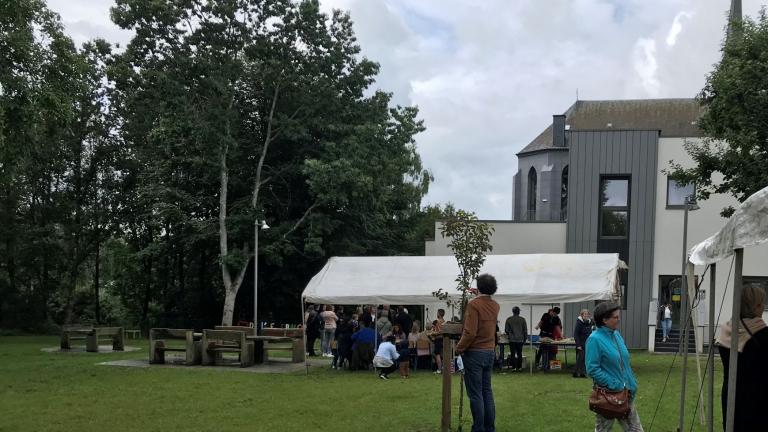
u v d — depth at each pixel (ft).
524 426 32.17
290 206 122.62
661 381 50.65
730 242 17.13
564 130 154.92
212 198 122.83
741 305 18.17
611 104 162.40
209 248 131.95
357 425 32.71
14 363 63.05
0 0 65.87
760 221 16.06
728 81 56.13
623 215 98.27
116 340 78.89
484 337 26.13
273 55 113.19
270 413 36.11
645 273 96.48
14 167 73.31
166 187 120.57
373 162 110.52
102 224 140.97
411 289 60.85
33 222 139.23
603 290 57.00
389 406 38.37
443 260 64.90
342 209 118.42
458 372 55.52
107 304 156.87
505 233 102.58
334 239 122.52
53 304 145.69
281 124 115.03
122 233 143.84
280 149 122.72
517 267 61.93
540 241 101.60
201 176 123.13
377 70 118.01
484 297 26.55
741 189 59.93
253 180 122.83
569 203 99.45
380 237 137.39
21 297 136.98
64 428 32.12
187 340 61.31
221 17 109.60
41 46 71.15
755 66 55.47
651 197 96.89
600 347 21.79
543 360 59.88
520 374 57.36
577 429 31.35
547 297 57.98
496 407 37.88
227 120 108.99
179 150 116.37
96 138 139.44
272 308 129.59
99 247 149.38
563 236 100.94
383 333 61.72
